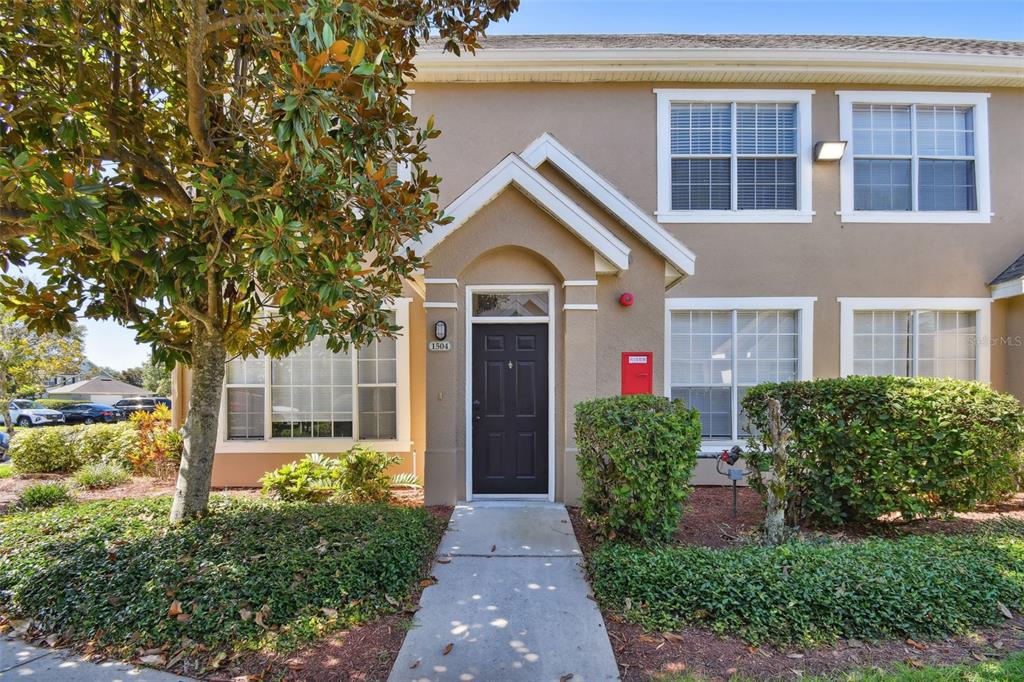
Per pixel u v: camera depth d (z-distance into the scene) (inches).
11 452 340.2
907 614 132.3
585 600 149.1
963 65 295.3
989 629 133.0
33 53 152.6
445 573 165.3
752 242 304.5
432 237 230.2
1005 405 203.0
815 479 207.5
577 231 229.6
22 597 146.6
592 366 236.2
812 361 302.7
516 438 243.8
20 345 438.0
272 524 179.9
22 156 116.9
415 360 302.4
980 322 307.0
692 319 307.4
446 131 306.3
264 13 135.8
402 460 291.9
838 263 305.6
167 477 306.0
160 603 135.6
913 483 200.1
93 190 127.5
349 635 131.9
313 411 305.0
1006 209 310.3
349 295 156.9
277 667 118.6
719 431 304.3
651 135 304.8
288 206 152.1
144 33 166.1
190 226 164.4
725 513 230.8
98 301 187.2
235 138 176.2
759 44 324.2
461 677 114.9
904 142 311.4
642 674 115.8
